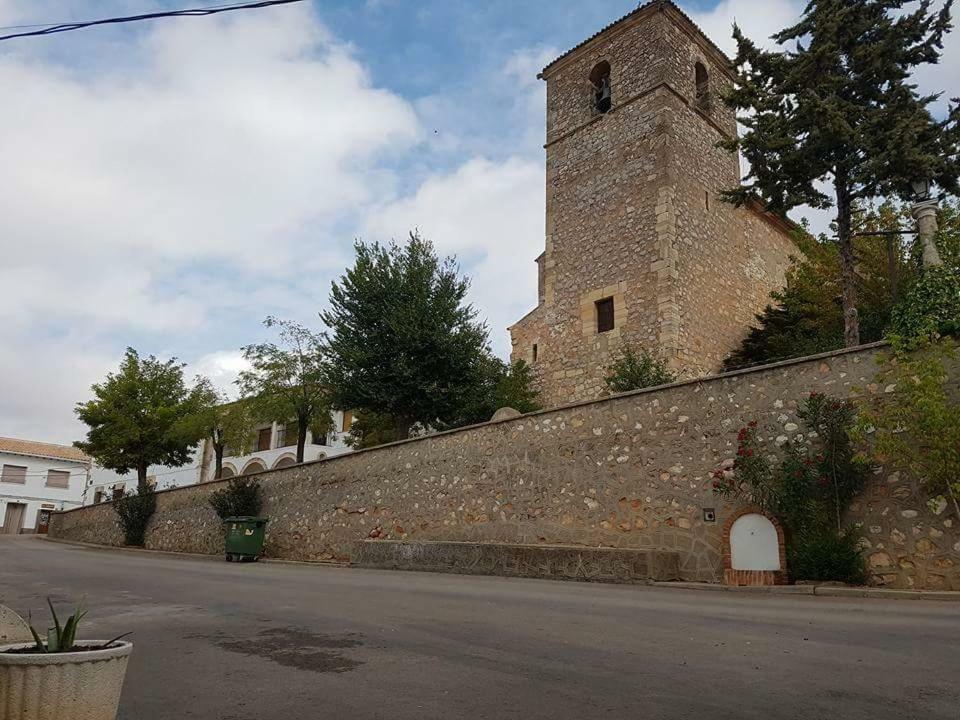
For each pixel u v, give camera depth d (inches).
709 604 363.6
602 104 1070.4
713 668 216.2
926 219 482.9
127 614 350.9
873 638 259.8
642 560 478.6
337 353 912.9
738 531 462.6
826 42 631.8
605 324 958.4
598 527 556.7
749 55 672.4
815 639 259.3
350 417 1649.9
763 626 289.4
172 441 1283.2
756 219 1096.8
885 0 631.8
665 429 533.3
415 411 912.9
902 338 432.1
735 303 995.9
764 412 482.6
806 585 412.8
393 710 178.2
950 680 197.8
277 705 184.9
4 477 2092.8
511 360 1053.8
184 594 437.4
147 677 215.9
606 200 992.2
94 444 1270.9
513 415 669.9
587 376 948.0
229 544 833.5
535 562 538.0
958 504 386.6
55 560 795.4
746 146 657.0
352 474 796.6
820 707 174.9
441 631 286.8
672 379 836.6
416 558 633.6
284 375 1197.1
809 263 949.2
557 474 596.1
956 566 385.4
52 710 138.7
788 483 438.3
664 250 901.2
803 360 473.1
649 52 992.2
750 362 902.4
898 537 408.5
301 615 337.7
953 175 606.2
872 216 835.4
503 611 340.5
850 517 427.8
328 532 804.0
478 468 660.7
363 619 321.4
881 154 590.9
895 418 401.1
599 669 217.2
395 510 732.0
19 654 141.6
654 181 938.1
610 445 564.7
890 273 725.3
